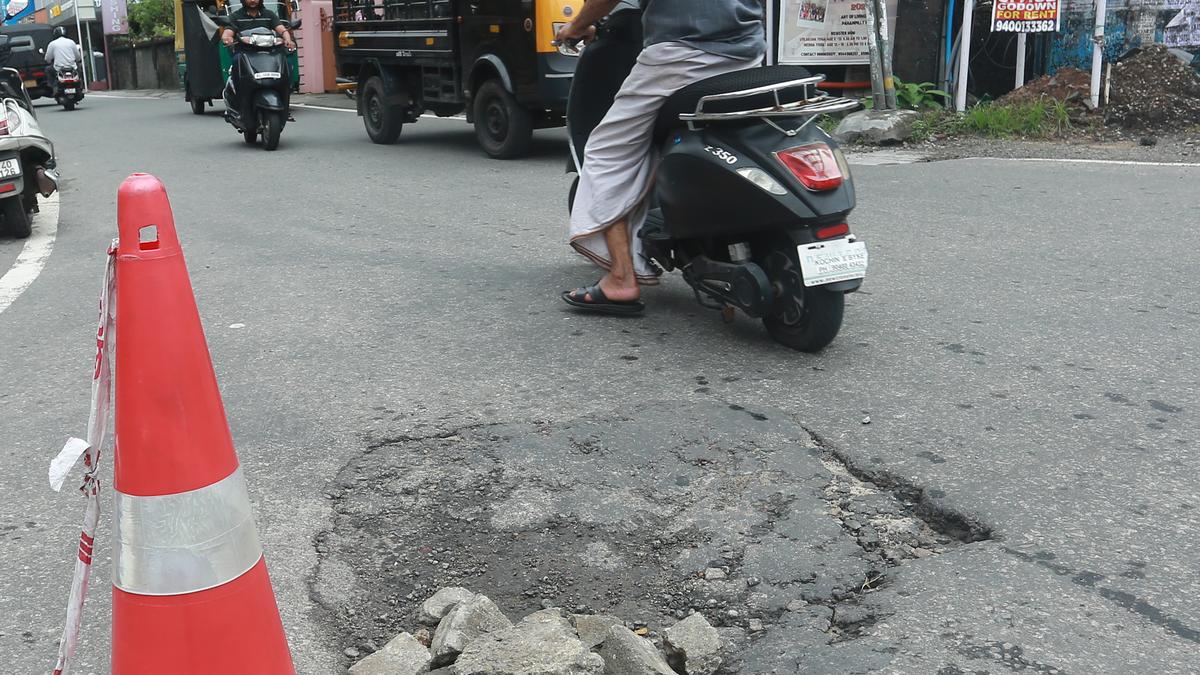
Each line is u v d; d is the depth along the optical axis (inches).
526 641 100.7
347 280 255.1
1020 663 101.8
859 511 134.0
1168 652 103.0
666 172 189.2
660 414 163.0
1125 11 494.0
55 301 250.2
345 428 164.1
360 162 466.0
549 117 451.8
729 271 187.6
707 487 140.8
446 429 161.9
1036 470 141.9
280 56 522.3
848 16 518.0
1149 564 118.5
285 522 135.5
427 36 476.7
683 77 187.3
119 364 84.6
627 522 133.0
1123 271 236.4
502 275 253.9
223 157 504.7
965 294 222.7
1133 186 330.3
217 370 193.3
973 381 174.4
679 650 105.4
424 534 132.2
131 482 84.8
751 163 177.3
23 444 164.1
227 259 283.6
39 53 1080.8
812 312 182.7
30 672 107.1
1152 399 164.9
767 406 165.6
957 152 415.2
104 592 121.7
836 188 177.5
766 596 116.8
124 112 868.6
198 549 85.4
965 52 486.6
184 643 85.6
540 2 406.6
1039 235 272.1
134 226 83.4
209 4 731.4
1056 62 514.6
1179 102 446.6
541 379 181.6
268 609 90.1
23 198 337.4
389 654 105.3
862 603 114.0
